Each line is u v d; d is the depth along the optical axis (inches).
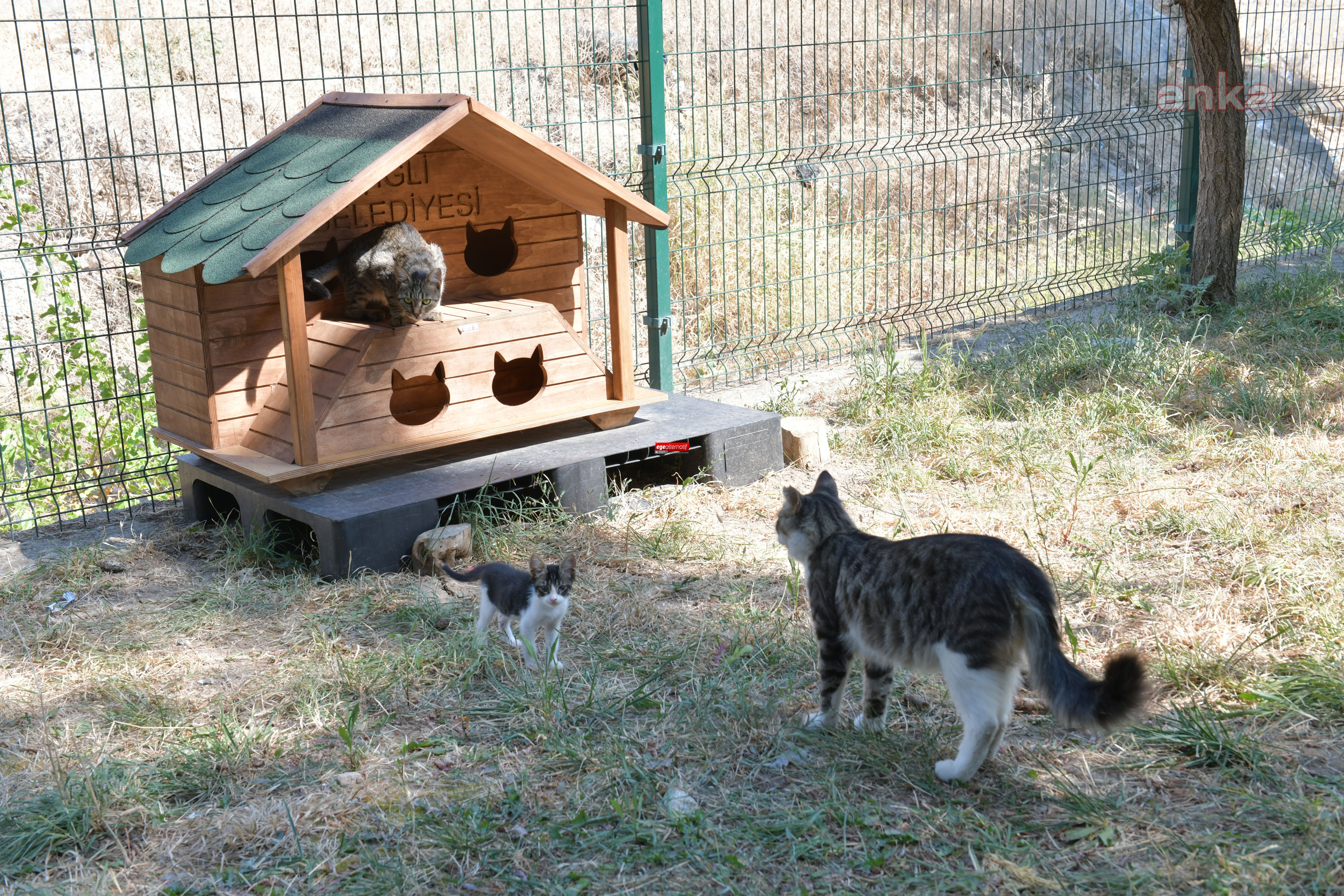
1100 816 133.3
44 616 205.2
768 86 545.3
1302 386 307.0
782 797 141.9
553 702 165.8
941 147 427.2
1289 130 681.0
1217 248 403.2
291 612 201.9
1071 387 319.0
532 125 322.3
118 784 145.2
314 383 231.5
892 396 315.6
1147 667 166.2
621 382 261.6
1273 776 139.6
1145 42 694.5
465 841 131.9
